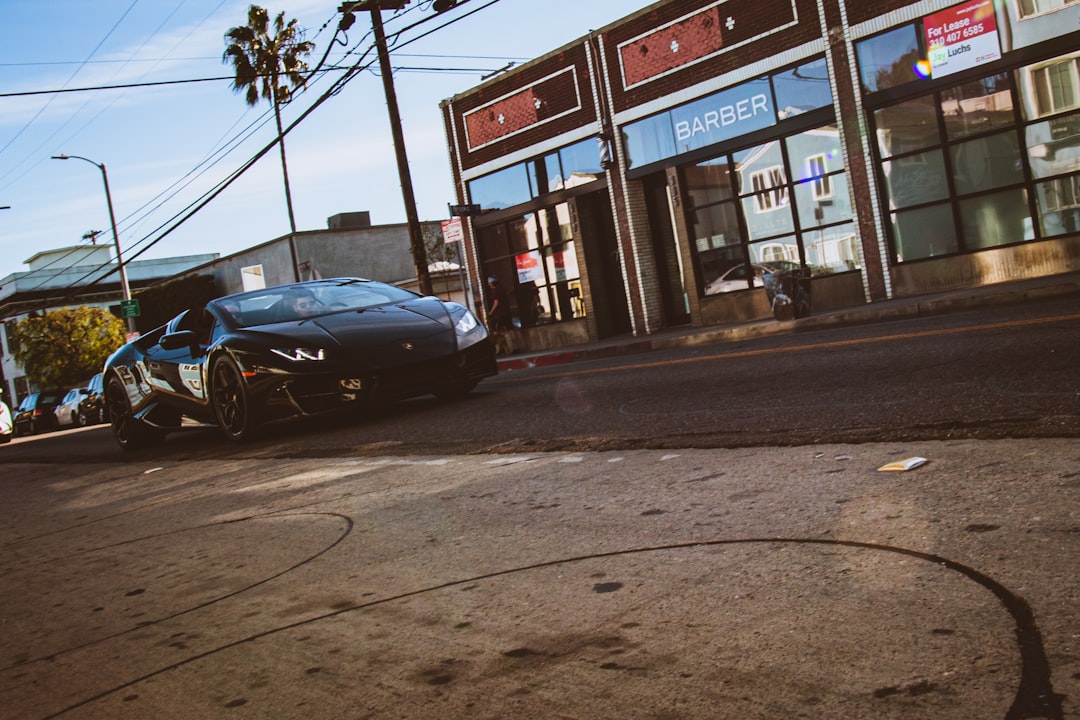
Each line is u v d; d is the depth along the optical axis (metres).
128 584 3.41
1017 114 12.99
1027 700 1.50
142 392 9.59
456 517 3.59
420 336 7.90
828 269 15.45
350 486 4.76
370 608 2.59
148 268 62.75
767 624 2.00
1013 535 2.28
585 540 2.94
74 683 2.41
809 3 14.92
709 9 16.30
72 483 7.66
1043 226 13.02
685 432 4.86
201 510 4.85
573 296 20.03
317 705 1.98
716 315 17.20
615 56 18.00
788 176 15.73
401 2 18.22
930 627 1.84
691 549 2.65
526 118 20.06
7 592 3.66
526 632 2.21
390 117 18.95
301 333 7.78
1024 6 12.68
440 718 1.81
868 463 3.36
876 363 6.51
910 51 13.91
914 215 14.27
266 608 2.77
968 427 3.71
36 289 57.25
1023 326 7.14
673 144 17.39
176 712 2.08
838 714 1.56
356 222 38.88
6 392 57.47
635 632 2.08
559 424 6.05
